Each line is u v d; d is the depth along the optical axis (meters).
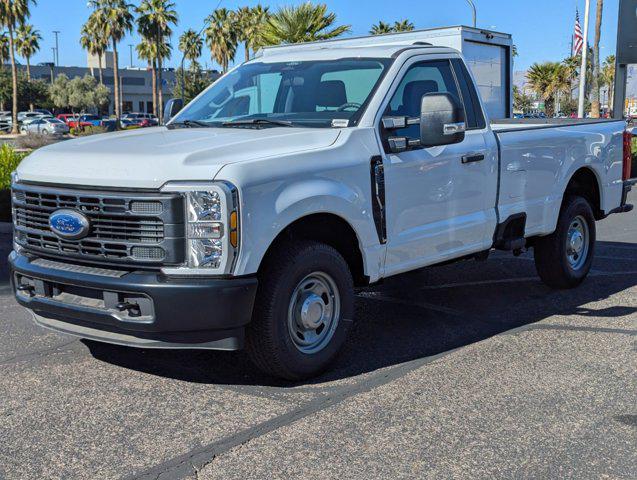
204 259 4.20
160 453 3.79
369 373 4.97
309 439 3.95
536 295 7.16
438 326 6.12
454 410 4.32
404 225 5.34
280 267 4.52
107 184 4.32
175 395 4.57
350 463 3.68
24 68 105.94
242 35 73.44
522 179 6.48
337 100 5.43
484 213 6.09
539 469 3.62
